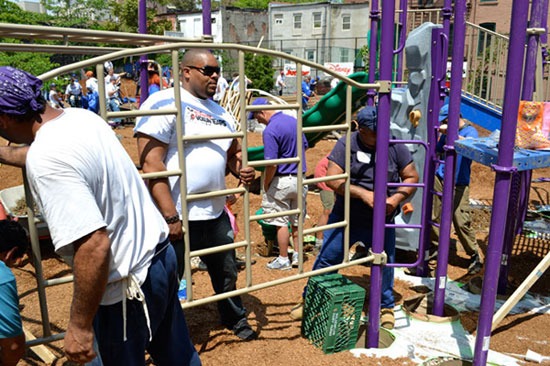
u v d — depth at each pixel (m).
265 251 5.42
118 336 2.14
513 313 4.18
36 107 1.85
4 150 2.41
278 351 3.45
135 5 36.91
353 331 3.48
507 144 2.71
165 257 2.23
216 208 3.24
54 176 1.74
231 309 3.56
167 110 2.65
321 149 11.84
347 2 44.06
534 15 4.35
